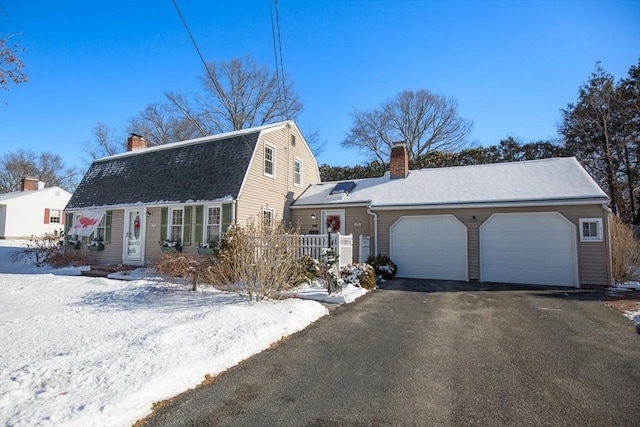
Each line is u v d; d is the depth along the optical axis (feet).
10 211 89.04
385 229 46.93
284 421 11.04
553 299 30.22
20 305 27.78
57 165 159.63
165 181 49.93
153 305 26.53
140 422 10.89
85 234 52.90
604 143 84.43
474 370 15.06
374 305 27.94
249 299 26.91
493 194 42.45
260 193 48.01
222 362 15.21
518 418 11.26
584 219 37.81
